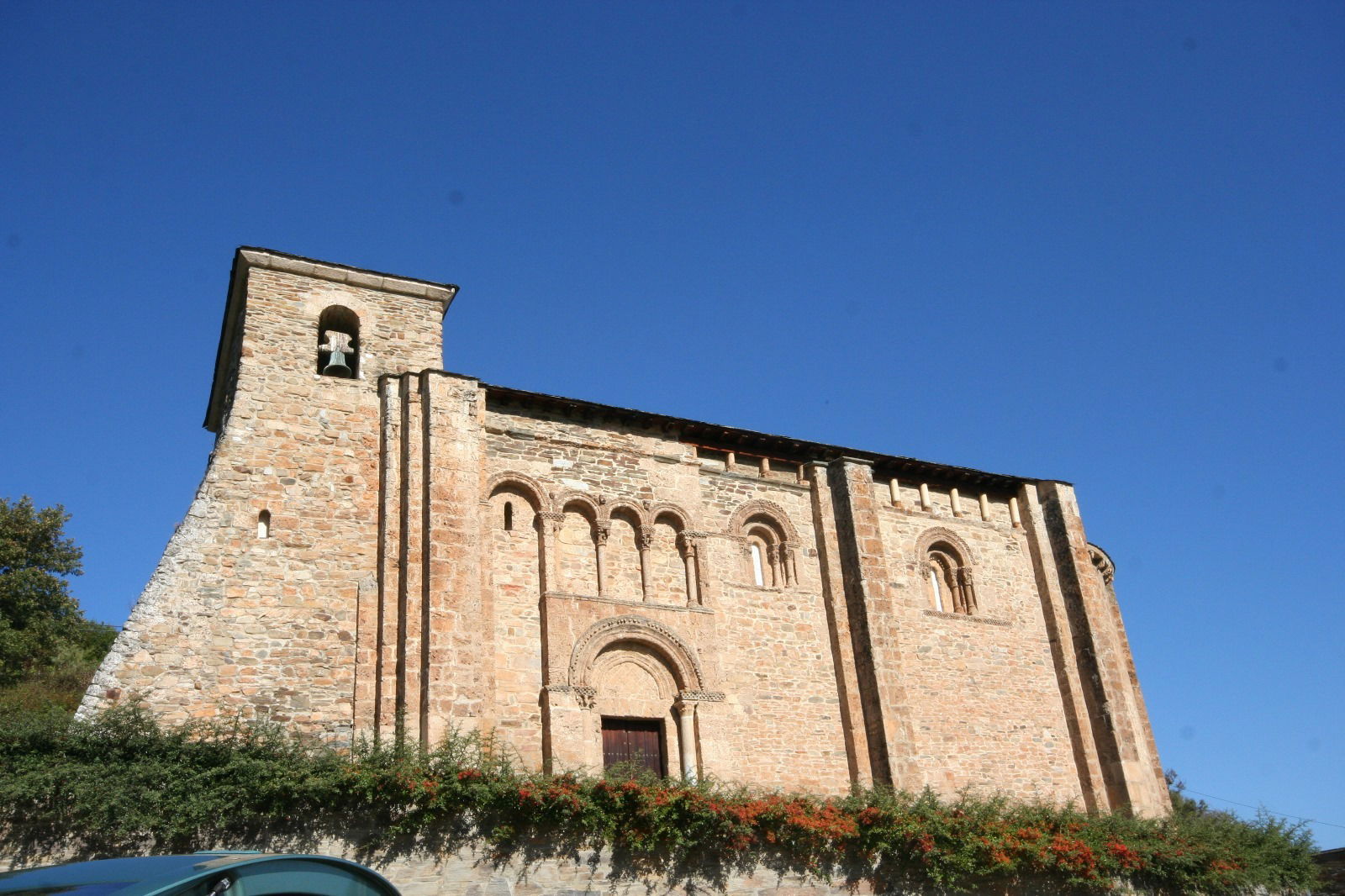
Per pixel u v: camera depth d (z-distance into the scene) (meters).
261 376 24.16
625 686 24.72
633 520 26.83
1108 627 31.83
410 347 26.28
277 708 21.02
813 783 26.09
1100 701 30.50
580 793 19.69
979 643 30.42
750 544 28.81
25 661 37.22
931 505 32.00
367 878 8.05
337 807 18.11
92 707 19.36
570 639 24.11
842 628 28.39
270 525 22.62
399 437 24.53
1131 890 25.05
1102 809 29.34
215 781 17.72
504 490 25.41
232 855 8.16
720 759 24.80
